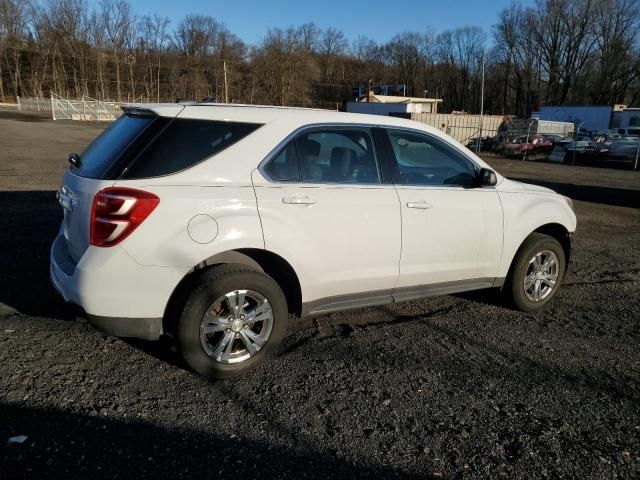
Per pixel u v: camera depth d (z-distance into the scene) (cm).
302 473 258
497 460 274
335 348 395
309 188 357
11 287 476
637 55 7081
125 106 368
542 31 7669
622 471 270
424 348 402
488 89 8700
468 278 448
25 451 261
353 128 387
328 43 8781
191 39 7675
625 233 906
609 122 4328
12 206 831
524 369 375
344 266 376
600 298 544
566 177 1928
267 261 366
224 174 330
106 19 7275
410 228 399
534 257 480
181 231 313
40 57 7325
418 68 9394
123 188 305
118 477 247
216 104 357
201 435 282
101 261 304
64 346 371
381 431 294
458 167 440
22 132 2834
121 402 308
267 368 359
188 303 320
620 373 375
